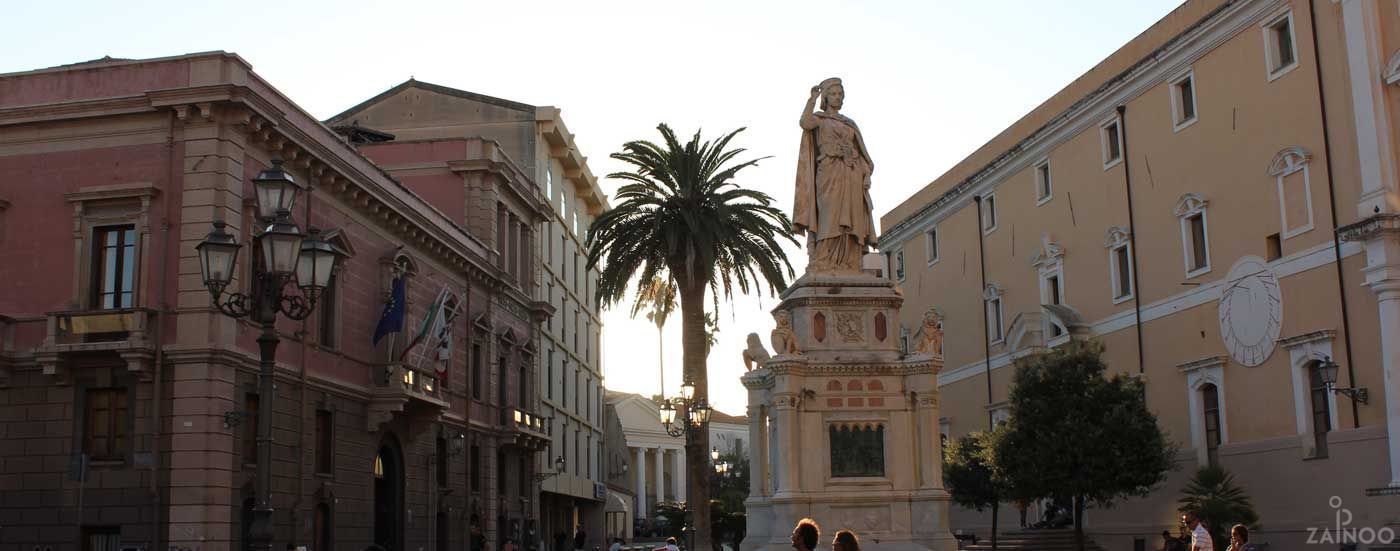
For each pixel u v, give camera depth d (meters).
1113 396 34.09
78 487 30.05
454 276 46.44
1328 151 32.03
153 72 31.53
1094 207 43.34
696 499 33.78
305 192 34.59
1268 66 34.47
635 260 36.22
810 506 21.11
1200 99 37.53
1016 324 47.53
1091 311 43.41
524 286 56.34
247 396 31.58
